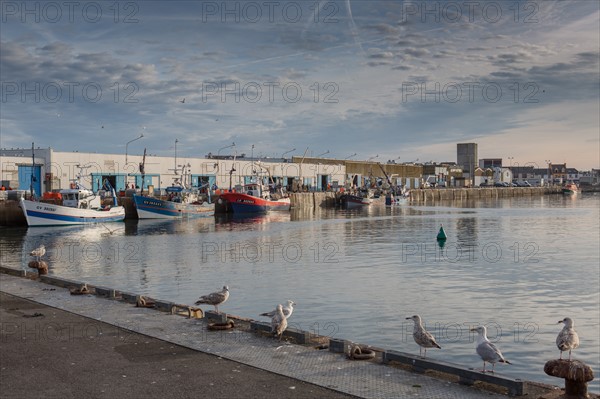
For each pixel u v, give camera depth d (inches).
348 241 1950.1
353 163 5713.6
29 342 390.6
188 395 290.8
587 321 799.1
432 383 311.6
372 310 849.5
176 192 3240.7
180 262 1393.9
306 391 297.7
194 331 423.5
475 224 2748.5
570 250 1680.6
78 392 294.5
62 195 2610.7
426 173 7391.7
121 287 1035.9
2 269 731.4
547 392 298.4
